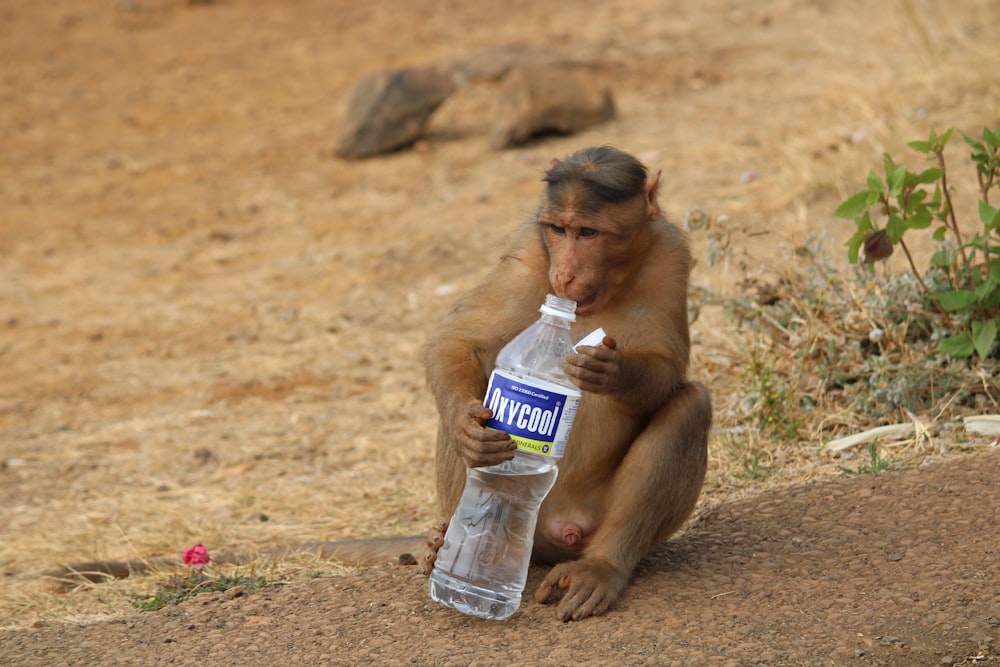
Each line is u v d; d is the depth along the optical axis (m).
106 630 7.59
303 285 18.12
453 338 7.59
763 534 8.06
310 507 11.04
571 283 7.22
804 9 27.97
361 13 33.34
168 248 20.30
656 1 30.94
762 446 10.16
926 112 17.59
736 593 7.16
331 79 28.31
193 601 8.02
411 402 13.73
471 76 26.47
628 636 6.68
